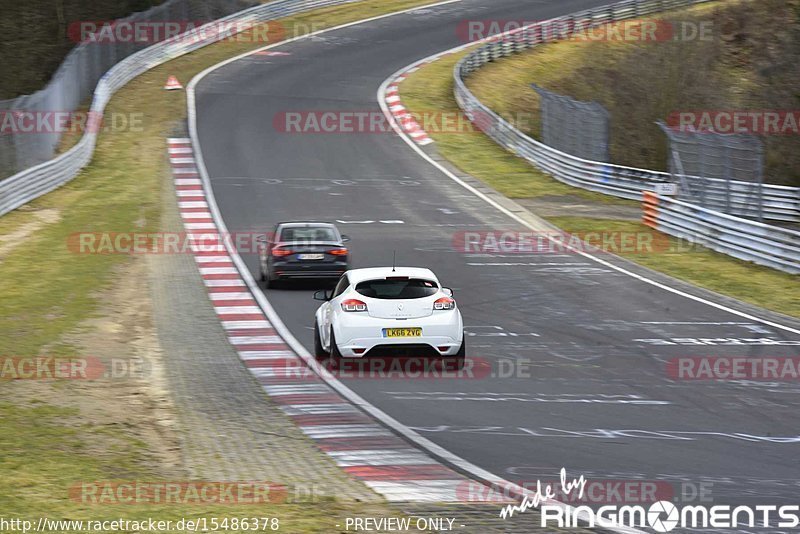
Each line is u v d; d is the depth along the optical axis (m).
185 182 131.50
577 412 46.53
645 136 178.38
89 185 130.00
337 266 78.94
